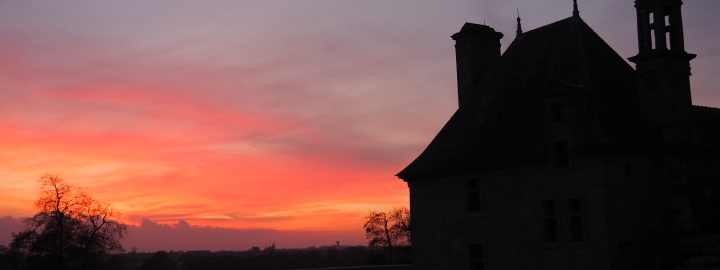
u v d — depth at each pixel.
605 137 33.50
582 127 35.03
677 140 35.44
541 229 35.97
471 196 40.75
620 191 33.78
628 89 38.03
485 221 39.28
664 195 35.25
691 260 32.09
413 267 44.25
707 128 39.97
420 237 44.03
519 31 47.50
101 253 74.19
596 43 41.50
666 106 35.62
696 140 36.28
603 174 33.38
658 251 33.91
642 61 36.53
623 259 33.31
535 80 41.81
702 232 34.38
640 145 34.22
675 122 35.69
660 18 36.00
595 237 33.34
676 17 36.62
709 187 36.12
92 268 74.00
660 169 35.38
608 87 37.53
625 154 34.16
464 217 40.69
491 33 48.84
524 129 38.97
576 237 34.66
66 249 72.44
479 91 46.28
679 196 34.81
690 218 34.09
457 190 41.41
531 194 36.75
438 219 42.66
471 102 46.03
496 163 38.38
